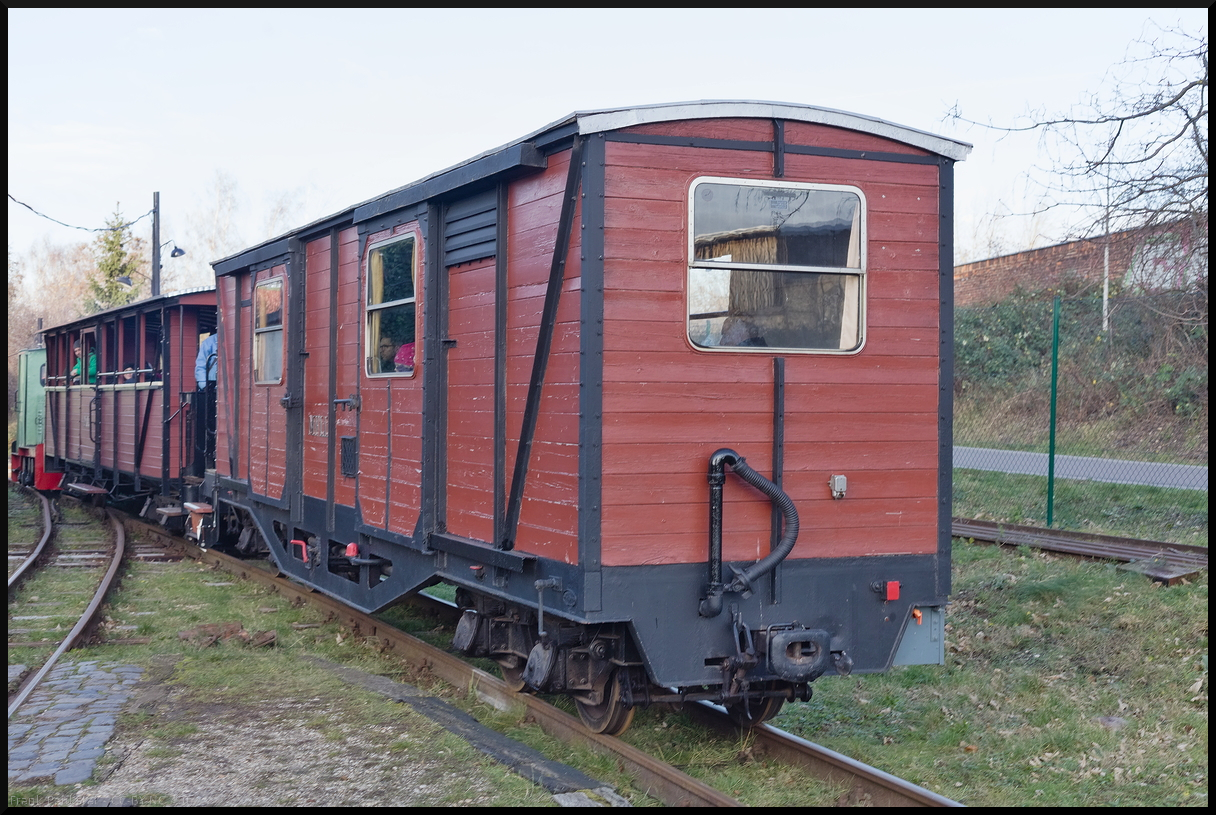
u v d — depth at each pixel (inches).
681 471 201.2
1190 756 215.0
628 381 197.6
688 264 201.3
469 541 240.7
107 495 700.7
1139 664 270.4
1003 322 747.4
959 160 220.2
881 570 215.6
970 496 524.7
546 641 221.9
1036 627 308.3
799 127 209.3
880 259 215.3
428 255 255.4
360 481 303.7
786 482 208.5
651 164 199.8
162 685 269.3
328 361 330.6
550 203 208.2
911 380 217.9
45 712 242.4
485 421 235.3
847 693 265.4
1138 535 418.6
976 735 234.2
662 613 199.3
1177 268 538.9
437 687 270.5
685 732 229.9
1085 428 634.8
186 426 546.0
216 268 442.9
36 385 914.7
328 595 361.4
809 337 211.8
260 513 404.5
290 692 262.4
